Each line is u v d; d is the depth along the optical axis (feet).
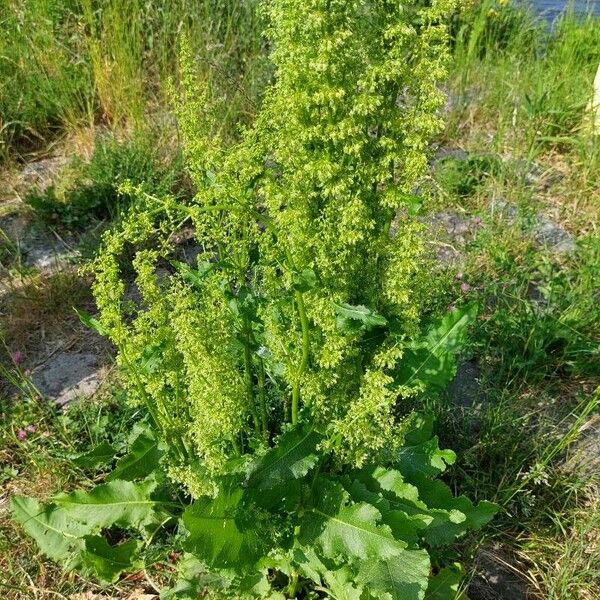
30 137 21.01
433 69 7.25
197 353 7.95
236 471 8.34
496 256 15.89
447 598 9.29
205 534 7.65
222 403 8.09
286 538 8.73
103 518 9.53
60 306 15.21
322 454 8.82
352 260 7.75
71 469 11.46
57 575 10.23
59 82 21.08
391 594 8.21
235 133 19.12
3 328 14.64
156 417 8.95
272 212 7.32
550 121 21.17
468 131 21.98
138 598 9.87
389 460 9.21
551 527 10.95
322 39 6.56
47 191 17.54
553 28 27.22
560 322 13.93
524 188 19.11
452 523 9.50
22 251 16.72
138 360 9.00
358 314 7.59
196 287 11.21
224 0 22.62
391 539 7.93
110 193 17.58
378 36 7.29
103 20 21.40
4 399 13.14
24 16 22.09
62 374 13.67
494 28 26.91
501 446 11.70
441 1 7.16
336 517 8.36
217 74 20.58
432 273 14.64
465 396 13.12
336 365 8.33
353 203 7.13
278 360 8.52
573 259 16.60
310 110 7.01
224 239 8.39
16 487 11.48
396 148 7.55
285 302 8.39
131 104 20.02
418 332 8.51
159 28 22.30
